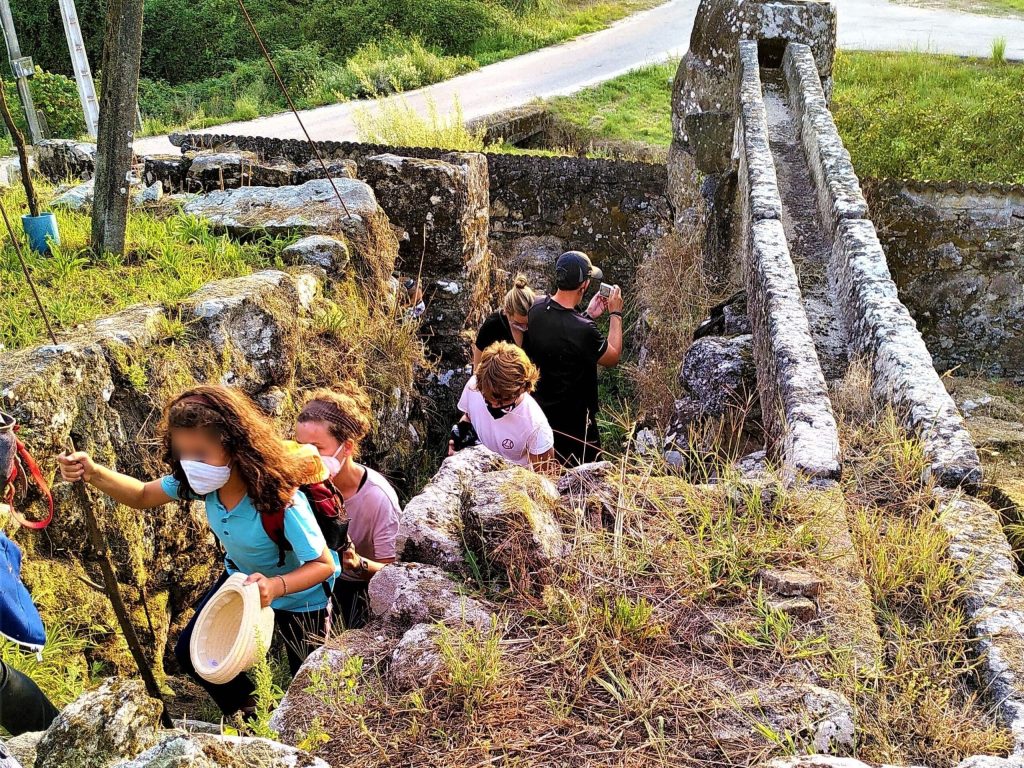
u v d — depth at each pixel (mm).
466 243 7449
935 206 6223
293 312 5301
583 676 2605
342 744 2459
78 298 4875
